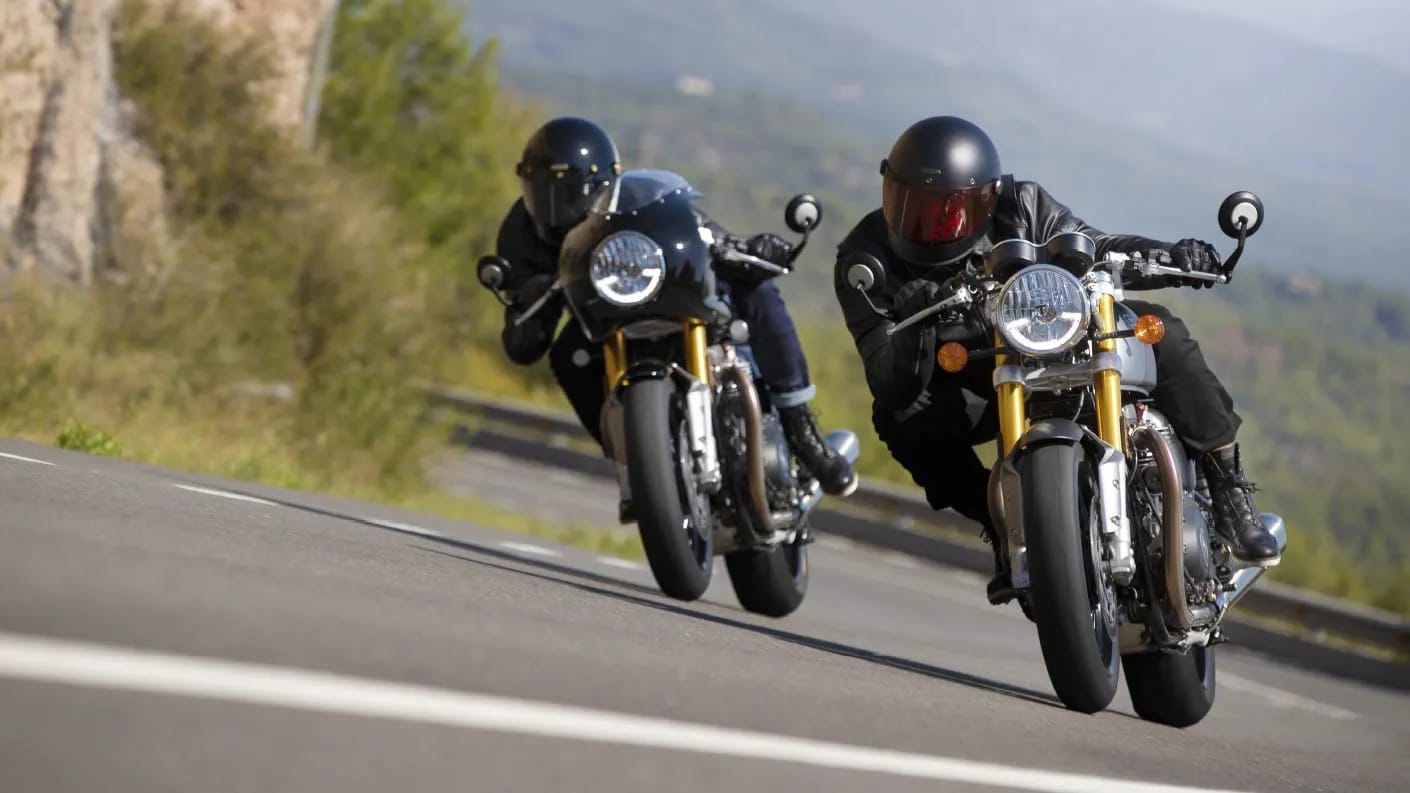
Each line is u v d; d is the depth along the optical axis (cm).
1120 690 2886
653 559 2528
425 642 1252
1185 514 2084
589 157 2561
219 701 920
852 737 1288
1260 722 3041
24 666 905
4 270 5250
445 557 2267
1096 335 1964
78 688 885
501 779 887
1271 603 6675
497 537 3822
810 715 1359
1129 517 2002
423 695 1038
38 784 732
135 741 817
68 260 5469
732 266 2666
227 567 1455
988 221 2111
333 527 2394
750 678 1523
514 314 2708
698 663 1548
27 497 1789
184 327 5309
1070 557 1888
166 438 4416
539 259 2692
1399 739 3294
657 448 2478
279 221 5997
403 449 5850
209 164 6000
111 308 5197
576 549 4281
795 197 2684
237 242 5891
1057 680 1941
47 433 4169
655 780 962
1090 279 2012
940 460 2281
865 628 3600
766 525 2700
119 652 976
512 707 1065
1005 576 2133
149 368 4953
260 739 864
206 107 6081
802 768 1102
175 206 5922
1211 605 2120
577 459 9875
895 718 1466
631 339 2634
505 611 1617
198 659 1001
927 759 1250
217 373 5353
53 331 4741
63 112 5556
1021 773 1291
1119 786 1339
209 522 1919
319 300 5944
